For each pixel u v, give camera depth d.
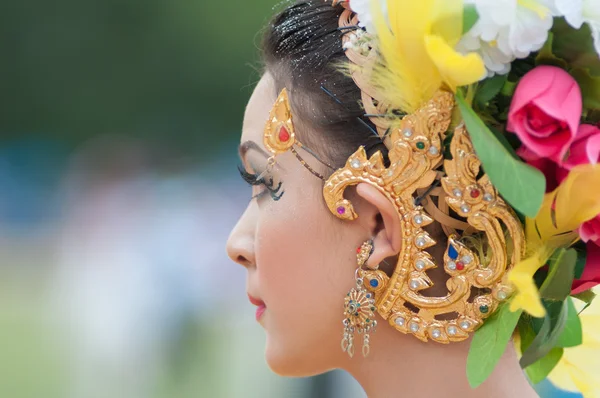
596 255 2.67
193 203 15.60
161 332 13.05
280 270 2.74
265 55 2.91
